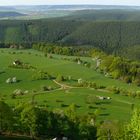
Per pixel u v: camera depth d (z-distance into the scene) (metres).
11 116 129.88
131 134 98.31
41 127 130.88
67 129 130.62
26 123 129.12
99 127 127.19
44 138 130.12
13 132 131.88
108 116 182.00
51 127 131.00
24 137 128.62
